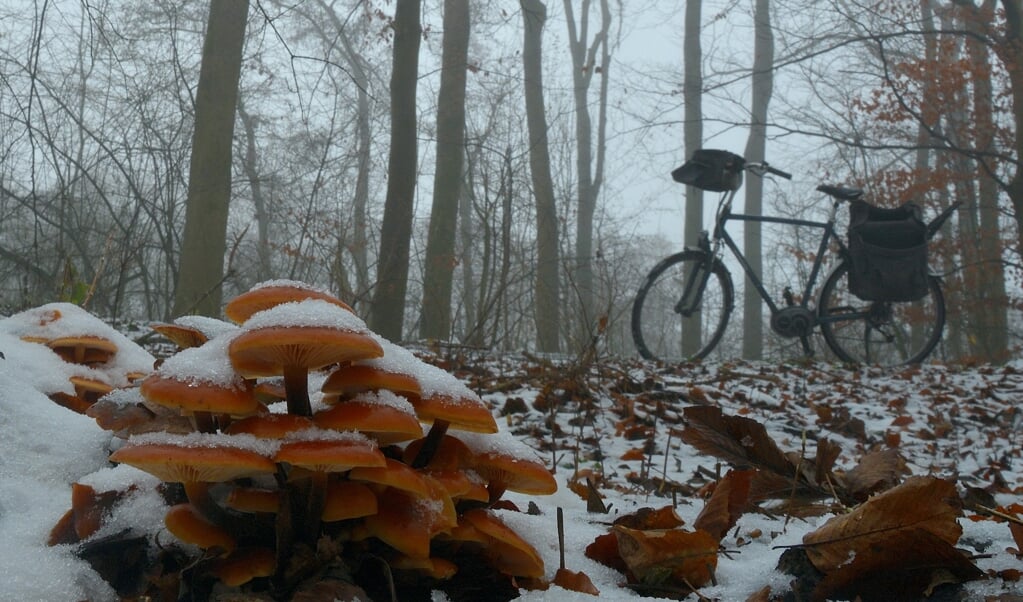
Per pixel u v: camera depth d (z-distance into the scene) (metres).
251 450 1.36
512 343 11.48
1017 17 14.02
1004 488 4.09
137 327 7.86
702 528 2.08
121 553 1.62
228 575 1.47
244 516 1.67
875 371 9.01
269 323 1.40
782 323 9.35
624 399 5.57
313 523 1.49
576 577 1.77
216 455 1.30
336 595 1.44
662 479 3.51
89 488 1.69
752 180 25.72
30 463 2.01
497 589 1.71
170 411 1.79
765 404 6.27
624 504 2.73
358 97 24.56
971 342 18.92
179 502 1.72
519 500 2.49
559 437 4.64
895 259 9.08
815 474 2.79
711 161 9.12
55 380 2.52
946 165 19.69
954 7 17.03
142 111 11.58
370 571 1.63
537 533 2.00
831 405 6.66
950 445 5.52
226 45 11.09
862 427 5.59
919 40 18.12
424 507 1.52
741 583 1.87
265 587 1.55
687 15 24.59
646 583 1.81
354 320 1.48
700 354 9.38
